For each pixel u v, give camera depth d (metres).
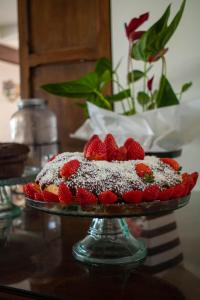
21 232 0.79
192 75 1.42
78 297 0.49
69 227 0.81
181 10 1.00
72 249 0.67
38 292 0.51
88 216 0.56
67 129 1.62
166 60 1.45
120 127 1.13
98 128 1.17
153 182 0.59
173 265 0.59
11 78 3.41
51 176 0.61
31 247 0.69
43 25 1.63
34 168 1.18
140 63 1.47
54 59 1.61
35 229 0.80
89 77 1.17
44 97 1.66
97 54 1.54
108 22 1.51
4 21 2.72
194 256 0.63
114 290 0.51
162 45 1.06
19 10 1.66
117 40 1.51
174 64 1.44
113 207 0.55
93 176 0.58
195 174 0.66
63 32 1.60
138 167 0.60
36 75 1.67
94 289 0.51
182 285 0.52
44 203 0.58
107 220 0.67
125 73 1.50
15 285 0.53
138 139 1.11
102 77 1.20
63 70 1.61
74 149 1.61
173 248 0.67
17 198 1.14
